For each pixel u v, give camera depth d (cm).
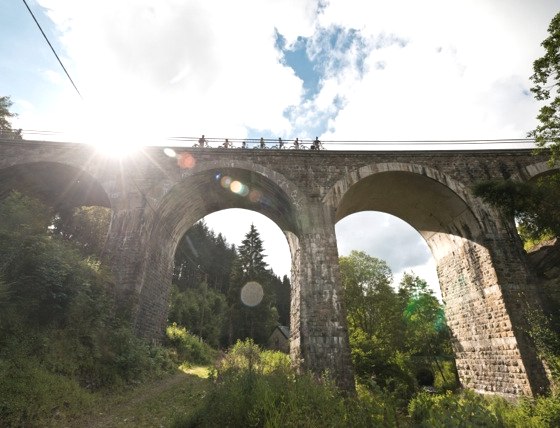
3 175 1611
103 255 1412
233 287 4719
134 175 1588
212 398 695
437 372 3028
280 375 816
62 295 918
